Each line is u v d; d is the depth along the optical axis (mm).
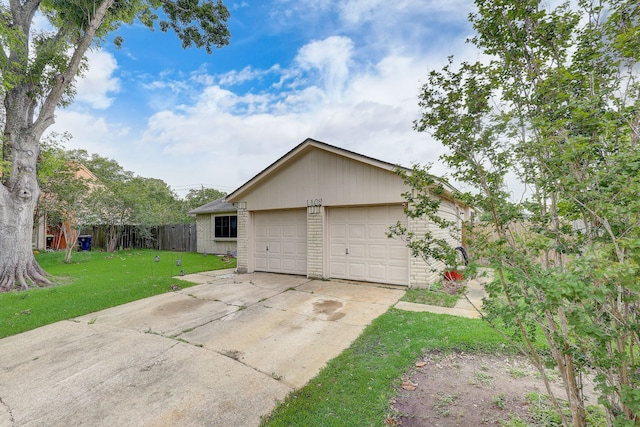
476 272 1833
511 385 2760
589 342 1574
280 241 8781
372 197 7031
